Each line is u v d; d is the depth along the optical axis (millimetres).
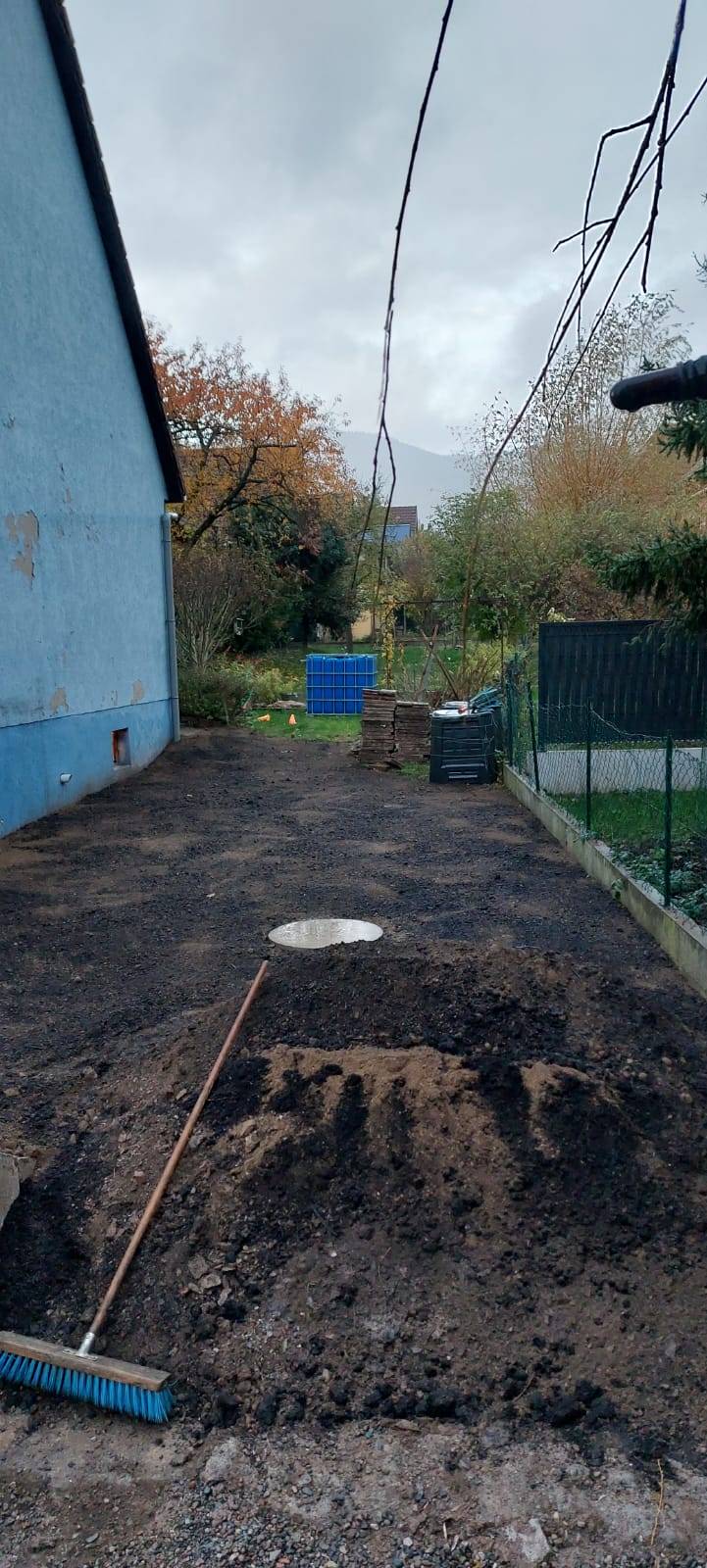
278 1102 3682
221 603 19656
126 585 13023
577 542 20234
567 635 11992
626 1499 2404
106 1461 2576
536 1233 3271
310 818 10648
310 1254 3182
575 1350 2877
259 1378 2812
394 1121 3566
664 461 22734
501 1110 3639
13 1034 5109
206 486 23906
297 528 26453
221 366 23609
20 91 9742
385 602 19359
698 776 8055
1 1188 3461
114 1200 3469
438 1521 2357
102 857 9000
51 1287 3160
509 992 4418
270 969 4688
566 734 11742
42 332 10367
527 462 23562
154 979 5895
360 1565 2246
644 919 6723
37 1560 2279
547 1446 2578
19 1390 2857
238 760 14469
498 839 9602
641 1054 4266
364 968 4496
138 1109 3934
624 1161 3557
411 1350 2877
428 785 12758
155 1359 2883
